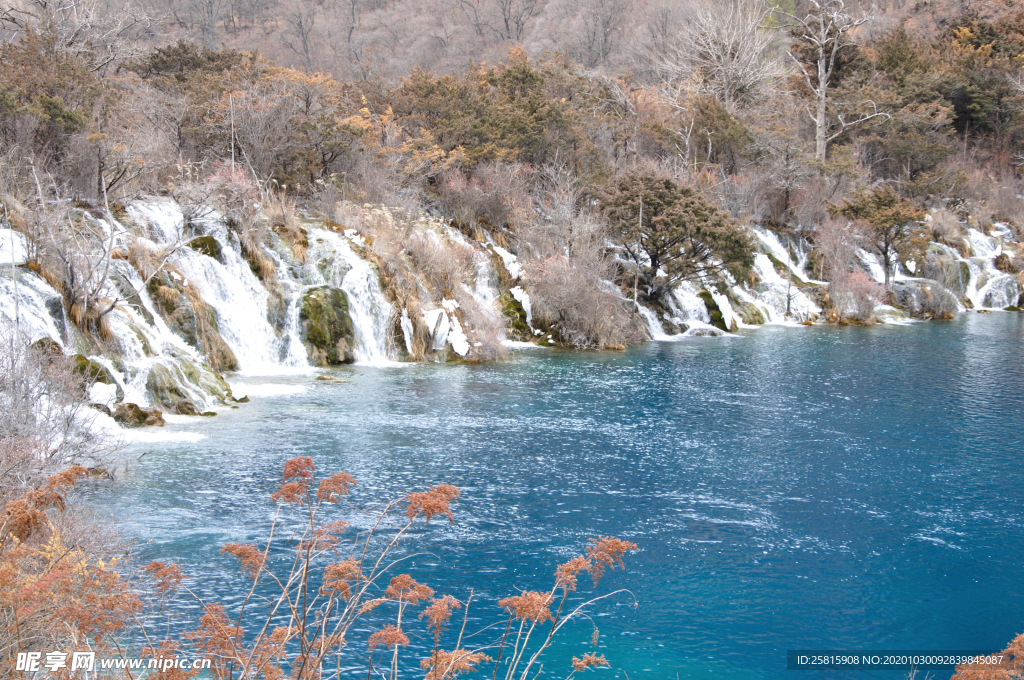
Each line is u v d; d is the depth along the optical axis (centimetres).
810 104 6506
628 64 8394
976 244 5462
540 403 2159
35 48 3173
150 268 2272
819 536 1295
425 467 1578
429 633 948
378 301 2805
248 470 1505
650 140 5253
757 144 5262
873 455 1736
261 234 2762
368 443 1723
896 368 2794
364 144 3641
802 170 5141
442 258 3089
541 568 1146
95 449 1388
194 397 1947
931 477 1595
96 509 1268
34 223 1984
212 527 1230
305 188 3469
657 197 3622
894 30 7606
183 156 3231
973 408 2186
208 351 2344
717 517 1365
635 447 1761
